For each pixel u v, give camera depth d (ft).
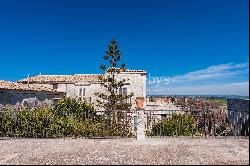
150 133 42.93
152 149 31.83
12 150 31.40
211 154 29.55
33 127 39.60
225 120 43.32
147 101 98.68
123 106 94.73
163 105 89.86
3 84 89.45
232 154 29.53
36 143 35.19
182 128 42.86
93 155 29.32
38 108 43.73
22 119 40.01
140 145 33.96
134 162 26.81
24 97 91.40
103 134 40.83
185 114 44.98
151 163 26.48
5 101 83.20
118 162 26.84
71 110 53.31
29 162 26.71
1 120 39.58
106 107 95.04
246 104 38.24
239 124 40.37
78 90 115.24
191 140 36.73
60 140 37.17
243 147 32.58
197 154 29.58
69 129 40.55
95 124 42.52
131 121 45.14
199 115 44.65
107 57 98.22
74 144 34.65
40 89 97.71
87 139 37.93
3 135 39.42
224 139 37.09
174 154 29.63
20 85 98.17
